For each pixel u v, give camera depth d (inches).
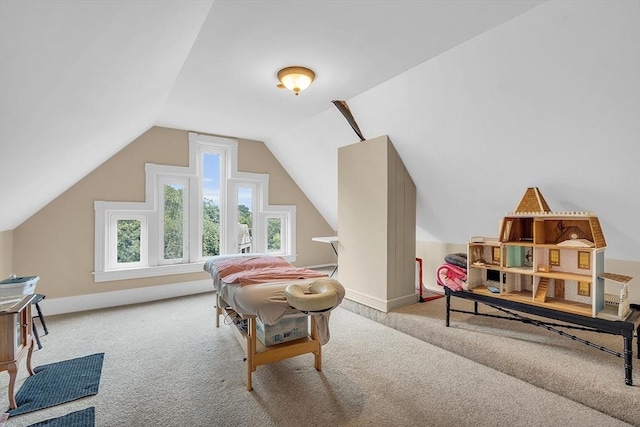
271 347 78.2
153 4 45.4
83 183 133.6
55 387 74.3
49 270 127.1
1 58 32.2
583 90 70.0
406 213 126.1
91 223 135.5
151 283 149.1
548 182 92.6
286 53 84.0
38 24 31.5
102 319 122.3
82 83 54.2
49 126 60.6
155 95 98.1
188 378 79.0
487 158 99.7
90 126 79.0
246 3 63.4
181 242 160.1
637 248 90.3
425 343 100.2
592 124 73.7
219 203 173.2
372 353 93.1
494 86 81.7
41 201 114.9
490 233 124.3
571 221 80.4
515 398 69.7
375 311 121.0
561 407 66.4
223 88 107.6
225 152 173.0
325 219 214.1
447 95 92.2
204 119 141.9
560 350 81.8
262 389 74.2
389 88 102.8
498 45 74.1
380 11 66.2
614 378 67.2
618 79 64.6
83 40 41.4
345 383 76.6
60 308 128.9
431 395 71.3
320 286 71.7
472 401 68.8
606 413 63.6
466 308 119.3
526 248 92.2
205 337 105.4
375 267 122.9
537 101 77.8
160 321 120.6
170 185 156.3
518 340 88.6
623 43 60.2
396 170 121.8
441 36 75.7
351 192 134.0
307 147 161.9
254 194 183.5
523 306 81.3
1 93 38.3
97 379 78.2
